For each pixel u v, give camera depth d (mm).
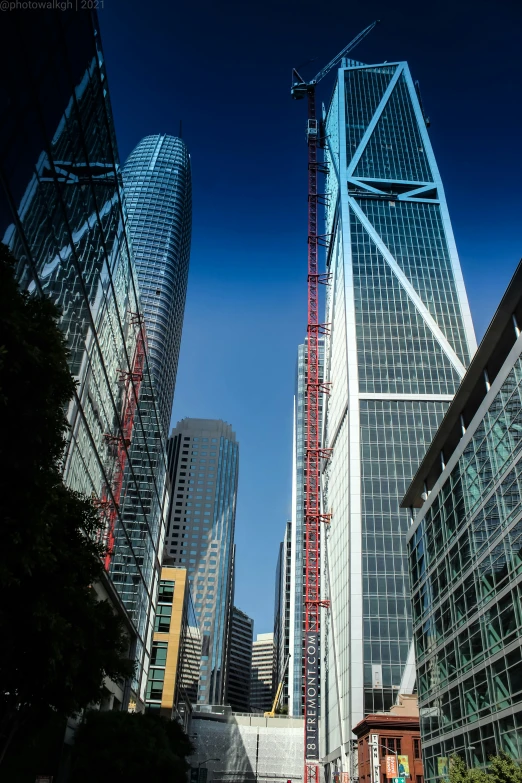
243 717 167625
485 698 43750
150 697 116438
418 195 159875
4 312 17812
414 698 90062
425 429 125125
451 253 148875
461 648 48906
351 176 161375
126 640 28688
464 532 49875
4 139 28234
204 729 162625
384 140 168750
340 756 108625
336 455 140375
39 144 32812
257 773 157875
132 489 80625
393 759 66375
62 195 38469
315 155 198000
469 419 55844
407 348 135000
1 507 18734
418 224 153375
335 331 154750
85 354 50531
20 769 40719
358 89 179500
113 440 65062
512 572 41094
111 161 50750
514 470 42219
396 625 105312
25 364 18938
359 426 125125
